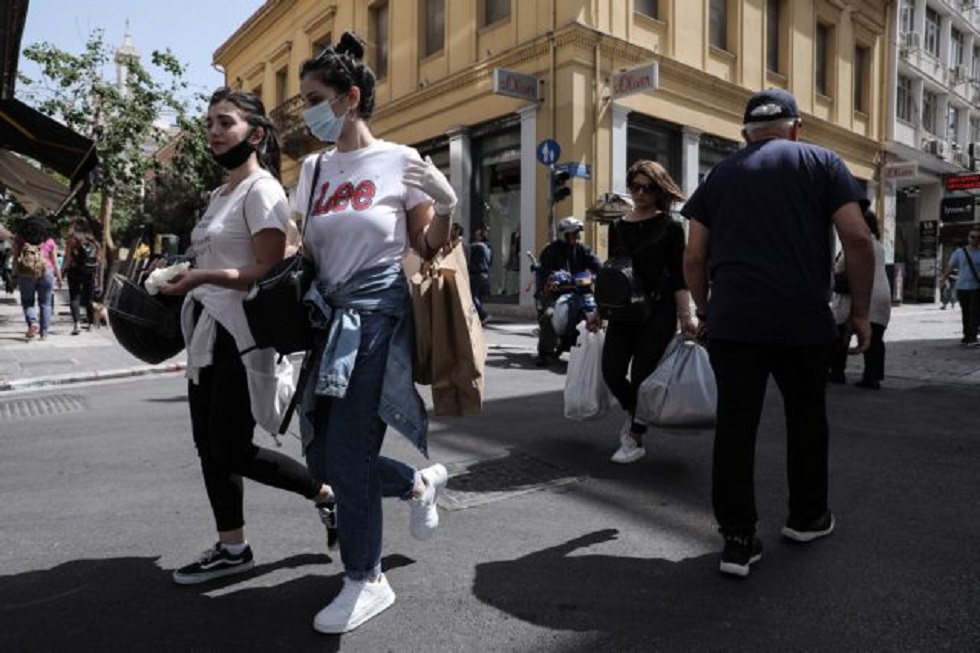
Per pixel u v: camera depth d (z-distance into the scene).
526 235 16.05
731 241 2.94
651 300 4.34
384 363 2.50
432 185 2.39
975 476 4.22
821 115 22.16
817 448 3.16
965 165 30.22
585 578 2.90
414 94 18.95
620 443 4.98
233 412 2.75
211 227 2.74
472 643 2.41
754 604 2.66
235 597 2.77
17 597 2.79
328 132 2.52
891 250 25.73
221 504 2.91
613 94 15.28
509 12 16.69
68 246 12.74
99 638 2.48
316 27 23.59
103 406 6.89
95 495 4.07
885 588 2.78
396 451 4.83
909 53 26.52
